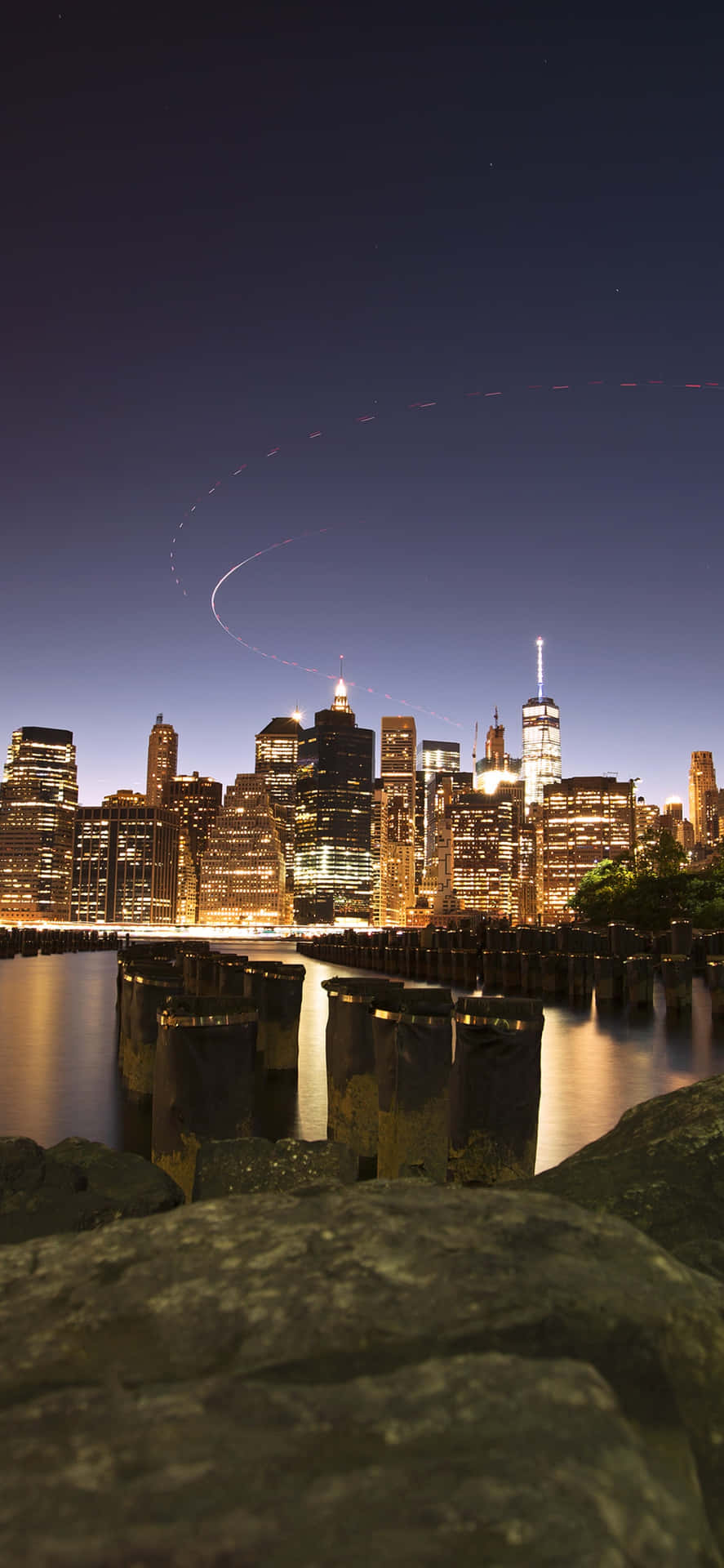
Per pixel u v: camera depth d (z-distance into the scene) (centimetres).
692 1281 205
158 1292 186
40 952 10769
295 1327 169
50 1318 177
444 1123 1038
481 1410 140
